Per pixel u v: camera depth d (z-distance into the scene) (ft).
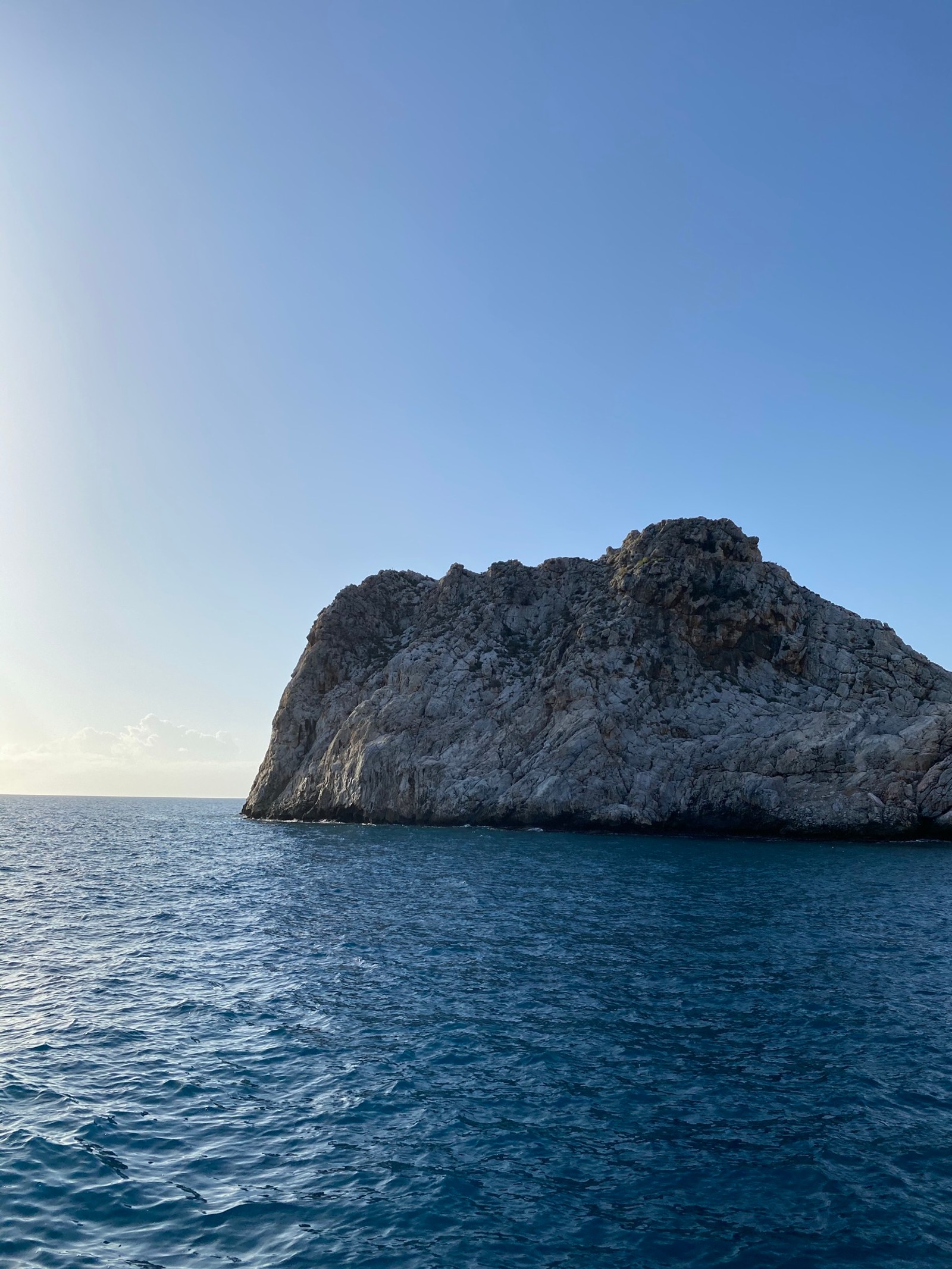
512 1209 39.06
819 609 291.79
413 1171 42.47
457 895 132.67
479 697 308.60
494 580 355.36
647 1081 54.19
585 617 307.78
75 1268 33.73
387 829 272.51
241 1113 49.19
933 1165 43.09
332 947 93.91
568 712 277.64
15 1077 53.88
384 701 317.83
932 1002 71.82
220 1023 65.77
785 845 222.48
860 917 112.98
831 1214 38.60
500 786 274.36
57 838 281.95
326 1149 44.73
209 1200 39.45
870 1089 52.80
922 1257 35.19
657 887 140.56
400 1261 34.71
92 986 76.74
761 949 92.22
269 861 187.11
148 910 119.65
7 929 105.09
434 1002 71.46
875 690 268.00
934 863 180.45
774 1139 46.11
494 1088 53.11
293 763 344.90
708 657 285.43
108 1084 53.21
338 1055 58.75
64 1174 41.39
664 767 256.32
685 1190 40.75
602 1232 37.11
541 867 169.99
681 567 297.12
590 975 80.59
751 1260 35.01
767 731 257.96
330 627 363.35
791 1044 60.95
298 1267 34.27
